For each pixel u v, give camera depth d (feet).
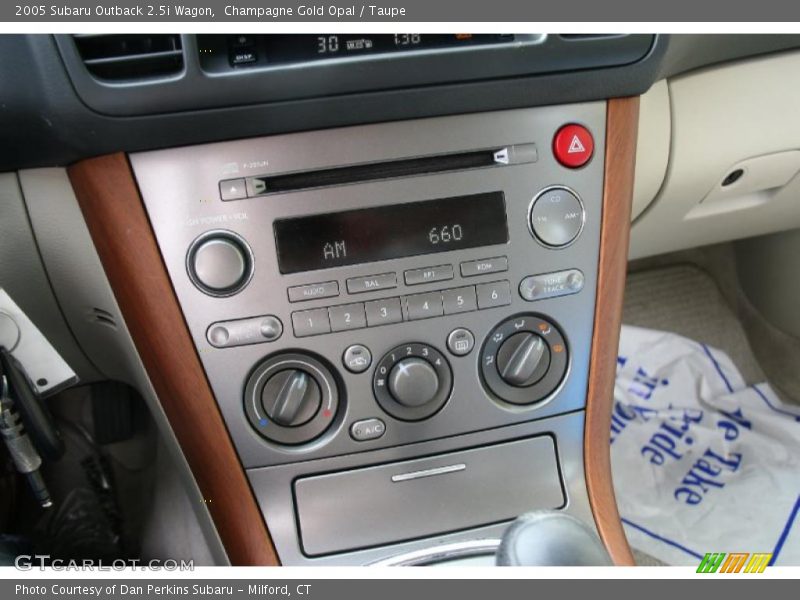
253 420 2.59
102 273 2.56
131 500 3.99
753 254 5.14
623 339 4.88
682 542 3.94
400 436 2.66
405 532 2.71
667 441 4.43
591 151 2.59
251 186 2.40
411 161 2.48
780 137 3.26
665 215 3.63
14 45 2.08
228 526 2.68
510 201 2.57
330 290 2.51
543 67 2.39
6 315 2.50
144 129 2.25
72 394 4.04
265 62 2.22
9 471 3.63
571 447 2.82
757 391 4.65
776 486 4.10
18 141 2.29
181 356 2.52
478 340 2.64
